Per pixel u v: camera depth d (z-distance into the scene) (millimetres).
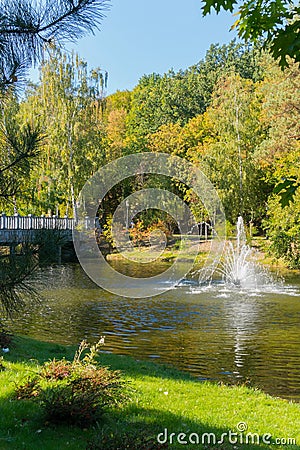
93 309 14062
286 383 7430
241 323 11984
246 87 32844
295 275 22531
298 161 25141
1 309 4617
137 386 6406
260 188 31547
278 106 23922
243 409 5879
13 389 5520
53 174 29203
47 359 7512
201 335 10727
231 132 31359
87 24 3586
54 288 18281
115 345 9883
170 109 45750
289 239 25453
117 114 43219
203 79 49438
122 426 4715
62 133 29484
